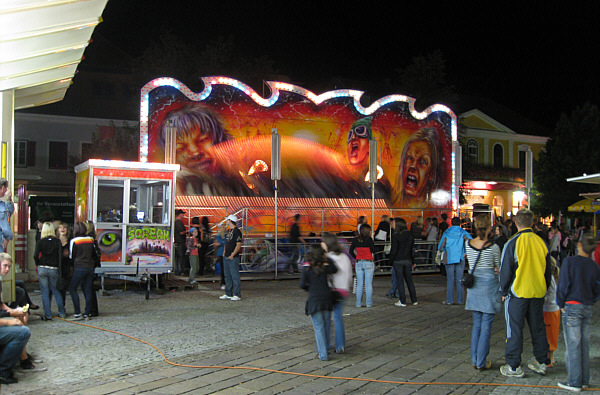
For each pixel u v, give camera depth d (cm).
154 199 1337
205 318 959
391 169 2092
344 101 2025
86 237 955
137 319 945
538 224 1666
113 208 1285
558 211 3191
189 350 723
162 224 1305
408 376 612
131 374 607
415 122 2144
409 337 822
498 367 655
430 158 2159
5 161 1024
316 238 1753
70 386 561
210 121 1814
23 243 1484
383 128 2089
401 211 2095
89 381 579
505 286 614
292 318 965
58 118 2983
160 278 1399
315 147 1966
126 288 1362
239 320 942
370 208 2025
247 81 2569
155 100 1748
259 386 569
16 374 602
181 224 1554
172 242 1313
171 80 1764
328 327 698
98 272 1242
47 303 927
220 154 1822
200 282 1491
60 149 2988
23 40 776
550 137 3553
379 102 2086
